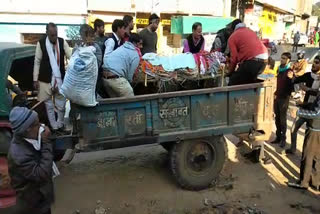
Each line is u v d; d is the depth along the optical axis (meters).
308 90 4.54
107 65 4.00
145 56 4.36
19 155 2.53
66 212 3.92
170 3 16.23
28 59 4.84
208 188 4.53
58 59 4.50
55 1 12.98
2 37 12.43
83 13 13.56
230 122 4.38
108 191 4.41
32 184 2.66
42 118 4.35
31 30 12.79
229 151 5.75
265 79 4.59
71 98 3.56
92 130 3.75
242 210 3.99
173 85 4.49
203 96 4.17
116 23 4.73
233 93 4.32
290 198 4.29
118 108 3.81
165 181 4.72
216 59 4.53
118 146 3.89
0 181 3.62
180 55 4.45
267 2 24.22
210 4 17.70
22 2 12.48
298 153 5.72
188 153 4.30
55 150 3.97
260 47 4.66
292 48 13.20
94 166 5.19
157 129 4.04
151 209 4.01
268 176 4.87
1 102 3.43
